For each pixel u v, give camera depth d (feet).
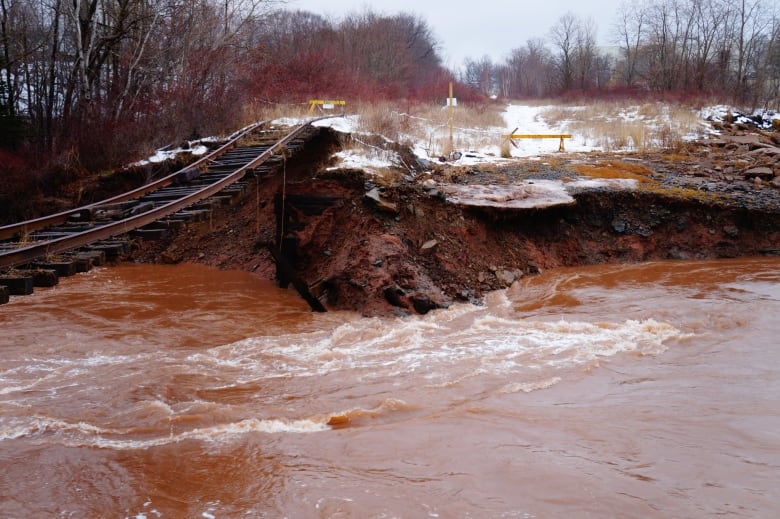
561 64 195.62
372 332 32.81
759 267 43.04
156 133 66.44
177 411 22.44
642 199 48.60
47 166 61.11
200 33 87.15
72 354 29.27
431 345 30.55
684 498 15.84
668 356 27.81
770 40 124.88
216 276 46.44
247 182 52.01
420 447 19.16
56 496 16.57
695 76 117.19
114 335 32.30
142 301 39.17
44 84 86.33
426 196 43.68
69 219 48.91
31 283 31.17
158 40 85.66
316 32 148.56
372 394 24.17
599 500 15.76
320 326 34.86
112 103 75.36
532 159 60.34
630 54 171.12
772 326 31.19
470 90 133.59
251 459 18.62
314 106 81.41
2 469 18.11
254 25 99.76
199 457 18.84
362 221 41.47
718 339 29.73
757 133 75.82
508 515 15.19
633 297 37.17
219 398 23.97
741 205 48.19
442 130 72.13
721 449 18.62
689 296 36.81
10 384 25.25
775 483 16.55
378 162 49.80
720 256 46.47
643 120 85.87
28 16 91.86
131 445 19.79
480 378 25.64
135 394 24.16
